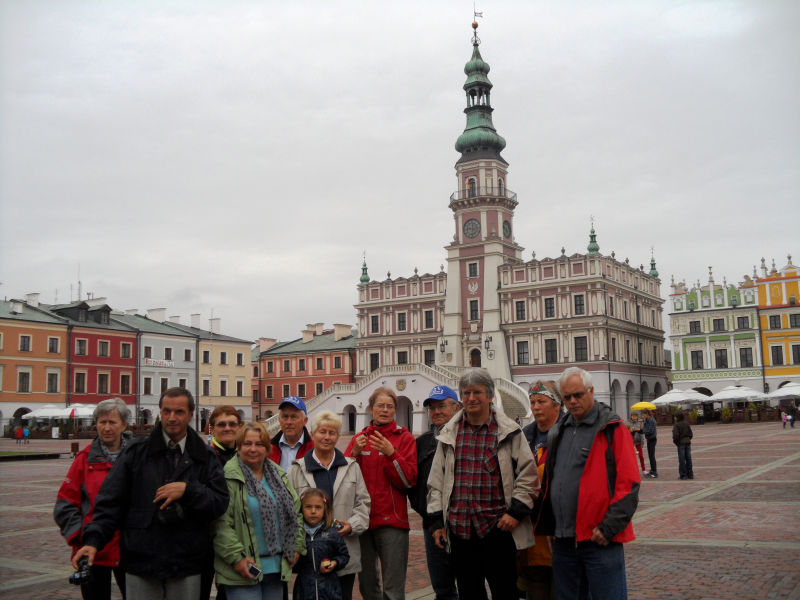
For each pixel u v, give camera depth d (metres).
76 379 77.12
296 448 9.05
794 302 74.81
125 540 6.57
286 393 95.50
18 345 72.81
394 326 81.88
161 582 6.56
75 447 41.91
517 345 73.69
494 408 7.99
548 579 8.22
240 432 7.21
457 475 7.82
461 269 77.06
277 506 7.18
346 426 69.62
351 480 8.17
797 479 21.59
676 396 63.59
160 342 84.56
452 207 78.19
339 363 91.00
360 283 85.06
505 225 77.50
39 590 10.80
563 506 7.12
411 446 8.74
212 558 7.03
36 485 26.05
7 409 71.50
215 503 6.50
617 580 6.84
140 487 6.60
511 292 74.12
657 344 83.56
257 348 105.75
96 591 7.55
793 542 12.58
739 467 26.09
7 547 14.14
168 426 6.64
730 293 77.94
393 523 8.56
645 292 81.62
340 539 7.79
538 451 8.52
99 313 80.88
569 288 71.19
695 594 9.61
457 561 7.81
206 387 88.81
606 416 7.12
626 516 6.68
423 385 64.31
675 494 19.64
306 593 7.58
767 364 75.62
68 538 7.55
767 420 67.12
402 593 8.59
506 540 7.66
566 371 7.30
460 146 78.56
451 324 76.38
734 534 13.53
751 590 9.67
